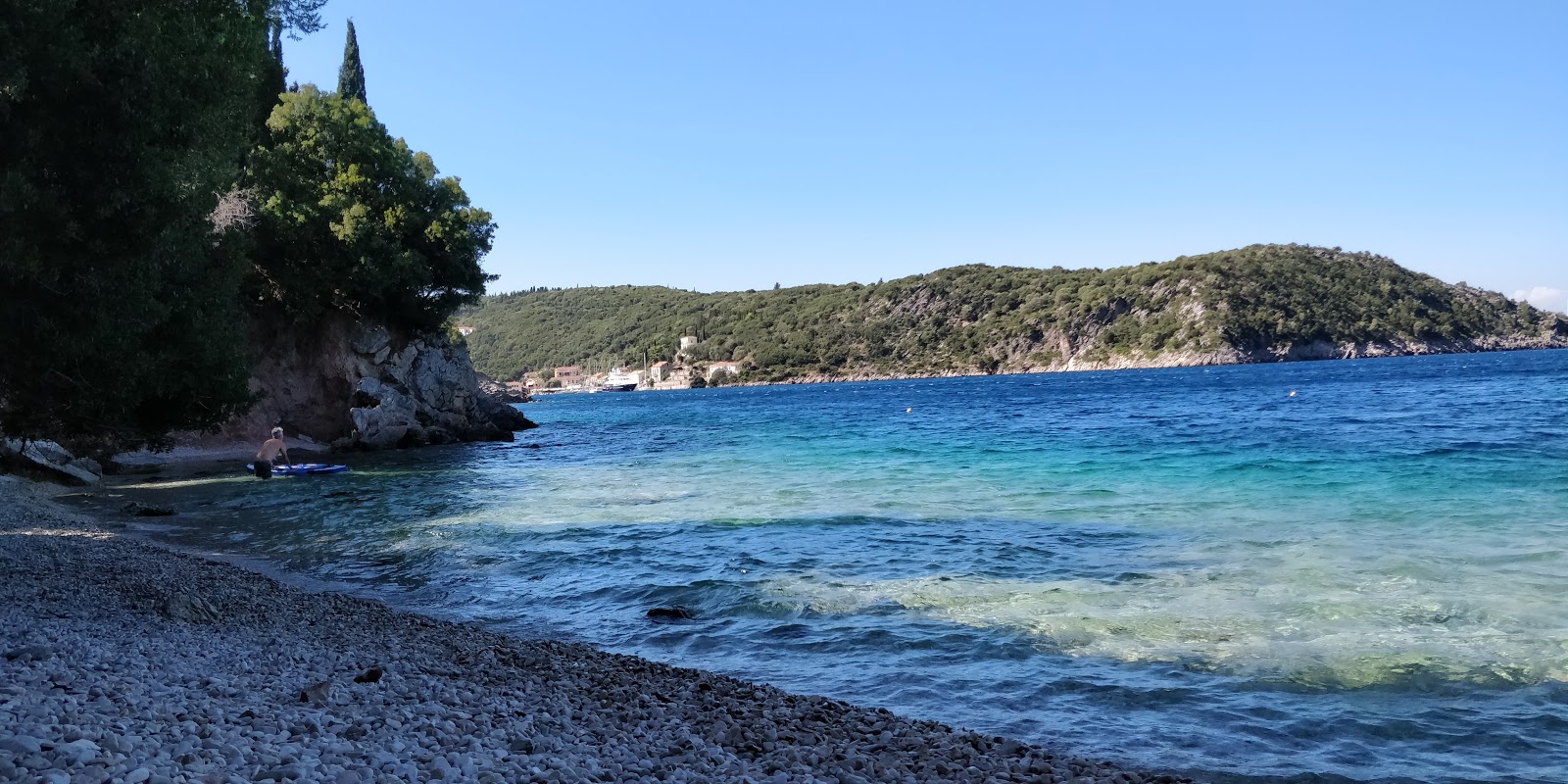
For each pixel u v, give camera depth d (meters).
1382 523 17.47
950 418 65.00
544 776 5.52
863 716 8.12
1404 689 8.52
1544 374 98.12
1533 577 12.52
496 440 60.53
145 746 5.05
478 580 15.49
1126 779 6.55
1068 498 23.19
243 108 19.92
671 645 11.24
